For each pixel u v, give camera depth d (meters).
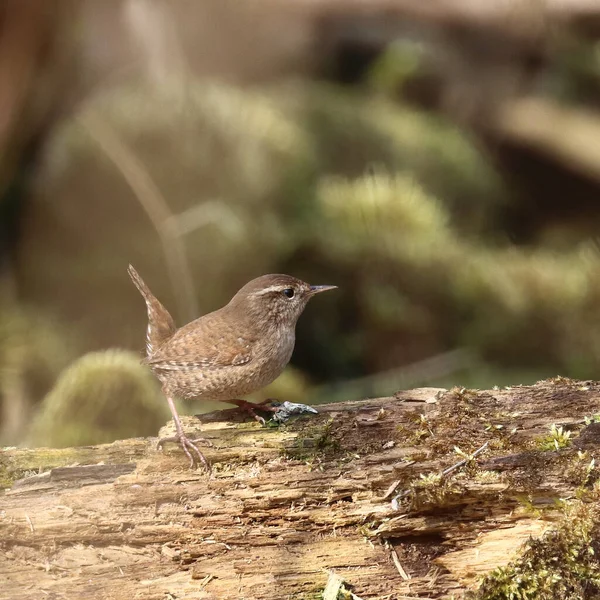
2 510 5.46
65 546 5.48
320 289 7.21
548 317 13.43
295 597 5.39
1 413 11.17
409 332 13.34
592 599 5.24
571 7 14.30
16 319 11.96
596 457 5.42
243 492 5.55
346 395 12.20
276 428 5.97
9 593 5.30
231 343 6.62
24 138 12.36
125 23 13.77
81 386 8.91
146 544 5.49
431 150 15.80
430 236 13.84
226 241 12.42
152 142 12.60
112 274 12.35
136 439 6.04
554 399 5.97
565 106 17.14
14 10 10.90
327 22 16.31
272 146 13.71
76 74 13.03
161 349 6.78
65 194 12.48
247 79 15.93
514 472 5.43
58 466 5.81
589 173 15.95
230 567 5.45
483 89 17.16
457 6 14.61
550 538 5.30
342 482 5.55
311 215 13.59
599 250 14.52
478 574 5.39
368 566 5.46
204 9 14.52
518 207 16.50
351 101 16.41
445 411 5.91
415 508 5.43
